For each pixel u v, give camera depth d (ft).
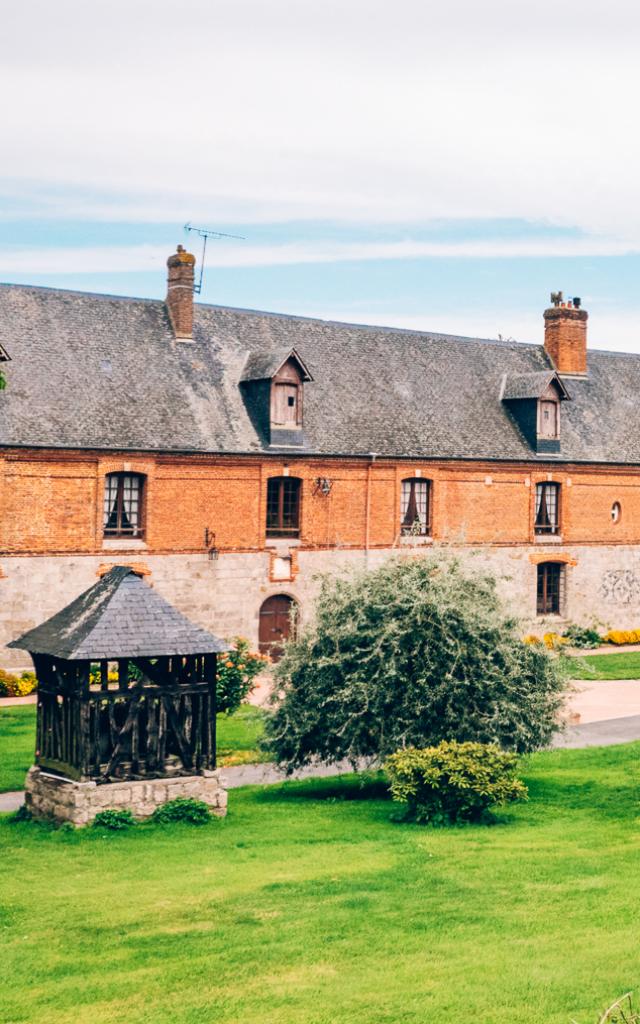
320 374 131.75
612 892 46.65
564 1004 35.32
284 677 71.92
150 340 122.11
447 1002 35.83
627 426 153.58
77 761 61.11
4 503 105.91
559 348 153.28
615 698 108.37
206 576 118.11
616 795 67.41
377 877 50.11
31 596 107.65
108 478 112.57
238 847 56.70
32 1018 36.27
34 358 112.88
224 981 38.63
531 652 71.15
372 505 128.77
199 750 63.87
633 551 151.43
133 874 51.80
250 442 120.67
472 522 136.15
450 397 139.85
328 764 73.00
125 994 37.83
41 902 47.78
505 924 43.01
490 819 62.28
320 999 36.70
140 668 62.59
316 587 125.70
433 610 68.90
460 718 68.49
